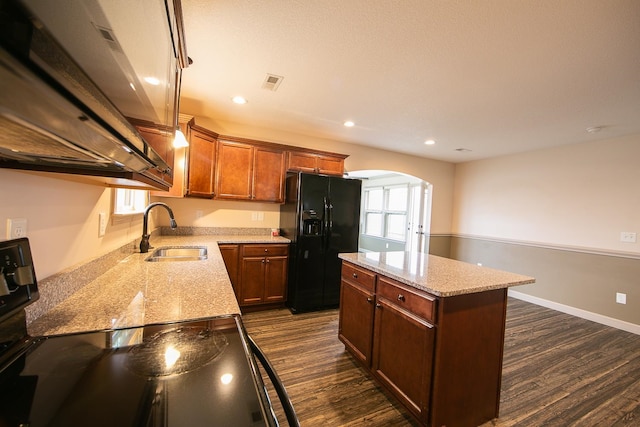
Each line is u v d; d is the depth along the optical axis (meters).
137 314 1.03
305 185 3.25
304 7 1.47
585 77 2.03
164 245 2.55
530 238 4.24
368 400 1.82
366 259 2.24
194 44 1.82
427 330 1.51
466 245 5.20
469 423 1.61
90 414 0.56
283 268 3.38
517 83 2.17
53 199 1.05
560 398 1.92
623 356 2.54
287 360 2.25
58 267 1.10
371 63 1.99
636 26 1.48
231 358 0.79
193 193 2.91
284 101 2.74
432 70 2.05
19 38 0.22
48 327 0.90
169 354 0.80
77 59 0.37
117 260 1.79
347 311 2.32
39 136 0.42
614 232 3.39
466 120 3.04
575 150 3.76
